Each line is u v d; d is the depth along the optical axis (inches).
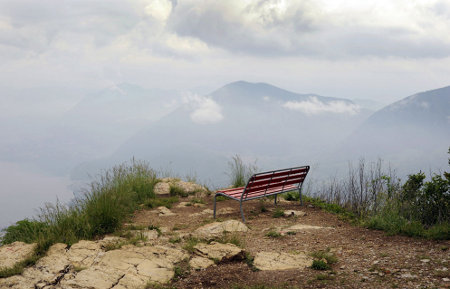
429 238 199.8
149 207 356.5
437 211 238.7
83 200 265.7
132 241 209.3
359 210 292.5
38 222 240.2
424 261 160.6
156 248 191.6
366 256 179.6
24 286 142.1
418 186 256.4
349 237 221.8
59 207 243.0
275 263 174.1
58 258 175.3
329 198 346.3
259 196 304.3
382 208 254.2
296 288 142.8
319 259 176.2
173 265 171.0
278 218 295.3
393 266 159.0
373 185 287.6
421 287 132.5
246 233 243.1
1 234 248.5
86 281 146.9
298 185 350.6
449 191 236.8
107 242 207.6
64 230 227.0
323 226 260.7
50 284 145.3
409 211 241.9
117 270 160.4
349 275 154.2
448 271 145.9
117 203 273.9
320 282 148.3
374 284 140.7
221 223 256.4
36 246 195.5
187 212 335.3
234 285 150.1
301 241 217.6
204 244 201.2
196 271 166.2
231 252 183.2
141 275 156.9
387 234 218.2
